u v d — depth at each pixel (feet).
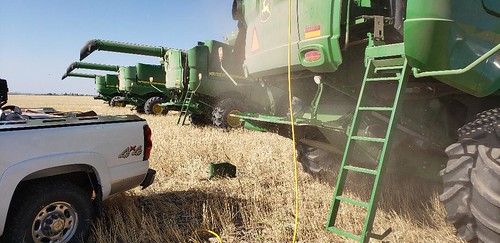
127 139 12.06
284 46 13.29
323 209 13.30
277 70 14.32
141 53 44.24
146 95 78.43
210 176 18.07
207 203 13.23
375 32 11.17
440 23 9.08
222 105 38.32
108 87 98.73
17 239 9.41
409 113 14.02
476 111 12.67
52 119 11.52
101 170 11.17
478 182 9.11
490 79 10.30
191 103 43.37
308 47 12.25
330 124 13.24
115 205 13.43
